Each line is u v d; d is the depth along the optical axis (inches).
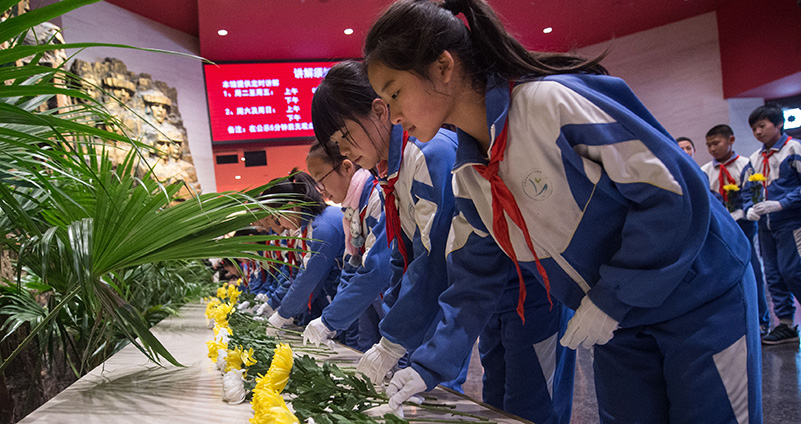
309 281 90.3
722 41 305.7
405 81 37.1
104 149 51.1
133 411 38.6
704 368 35.8
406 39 36.2
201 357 59.6
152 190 52.6
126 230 47.2
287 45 284.7
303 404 32.9
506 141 38.4
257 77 300.2
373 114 53.4
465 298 43.0
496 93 37.8
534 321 56.7
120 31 256.1
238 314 74.8
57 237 51.7
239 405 39.4
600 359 41.4
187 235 50.2
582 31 311.3
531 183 38.3
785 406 87.0
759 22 277.7
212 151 299.0
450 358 39.9
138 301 100.7
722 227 37.5
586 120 34.9
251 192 52.1
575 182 37.0
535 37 307.4
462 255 44.2
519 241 41.7
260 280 168.6
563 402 60.3
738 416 35.8
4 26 31.0
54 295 69.2
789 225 138.9
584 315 36.7
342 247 94.3
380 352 46.3
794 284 138.3
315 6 240.5
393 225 56.3
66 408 40.1
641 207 34.5
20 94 35.6
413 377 38.3
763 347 128.9
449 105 38.6
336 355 60.2
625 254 35.1
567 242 39.0
